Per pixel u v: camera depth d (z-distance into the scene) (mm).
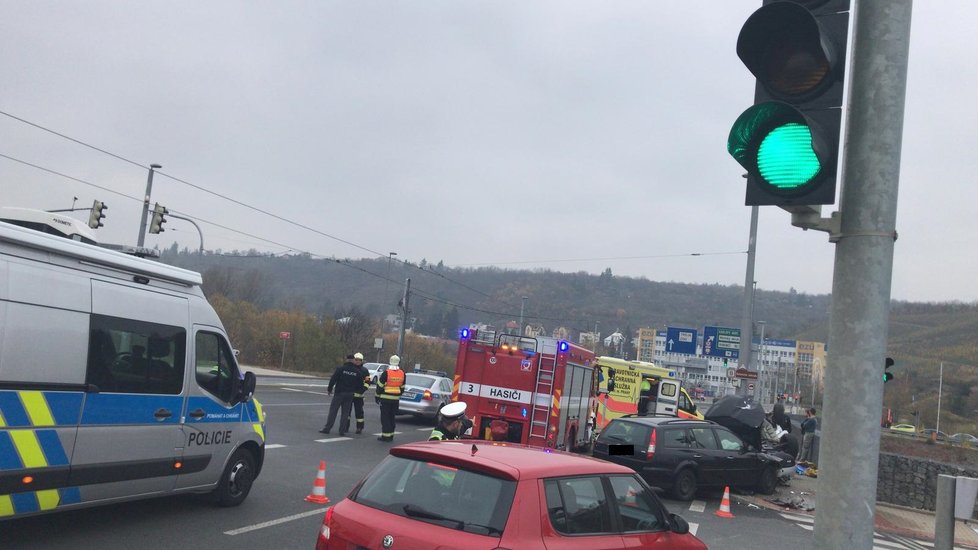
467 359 15344
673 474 13789
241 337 55750
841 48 3387
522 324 60000
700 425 14953
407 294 49906
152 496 7941
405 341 65938
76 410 6887
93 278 7168
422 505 4535
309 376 49844
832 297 3486
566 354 15156
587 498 5016
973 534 14016
